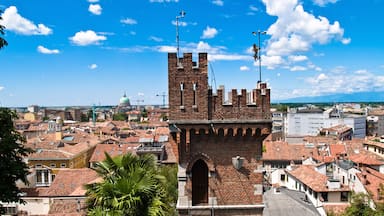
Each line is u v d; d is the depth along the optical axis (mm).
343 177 70500
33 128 185625
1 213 25969
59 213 40844
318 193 58938
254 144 24266
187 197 24141
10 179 24594
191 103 23562
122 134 152500
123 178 21641
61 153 91500
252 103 24047
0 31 22688
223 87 23828
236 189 24328
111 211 20625
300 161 101000
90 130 176625
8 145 23719
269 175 91188
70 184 57188
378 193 54719
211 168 24156
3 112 24797
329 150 111375
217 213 24234
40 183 75062
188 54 23438
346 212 48688
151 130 162375
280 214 39844
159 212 21000
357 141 141625
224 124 23641
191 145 24078
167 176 48500
